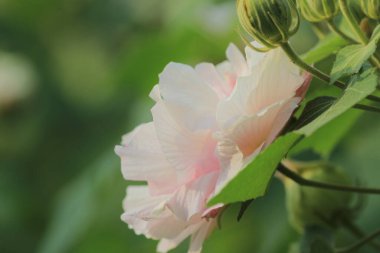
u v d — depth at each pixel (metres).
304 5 0.72
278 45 0.67
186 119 0.68
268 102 0.67
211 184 0.67
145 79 1.15
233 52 0.70
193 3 1.16
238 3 0.68
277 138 0.67
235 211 1.15
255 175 0.64
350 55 0.67
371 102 0.85
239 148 0.67
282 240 1.06
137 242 1.18
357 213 0.84
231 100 0.67
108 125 1.42
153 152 0.70
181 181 0.68
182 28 1.14
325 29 0.80
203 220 0.69
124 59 1.17
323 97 0.68
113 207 1.13
